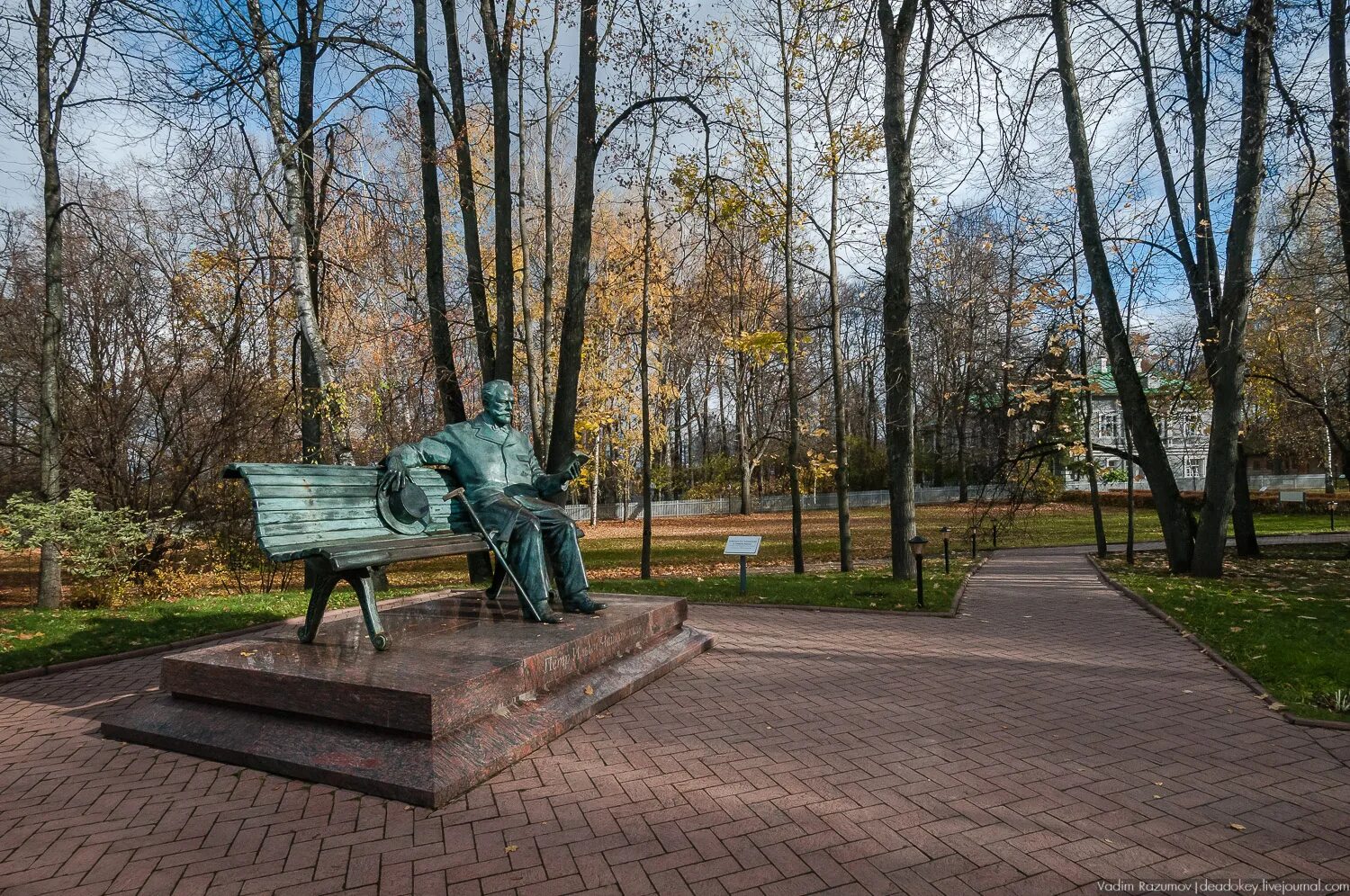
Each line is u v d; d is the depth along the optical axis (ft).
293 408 49.93
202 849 11.68
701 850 11.50
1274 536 75.82
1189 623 29.91
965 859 11.19
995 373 66.90
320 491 18.76
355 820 12.62
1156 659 24.38
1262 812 12.82
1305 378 73.46
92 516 36.45
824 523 122.93
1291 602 33.81
